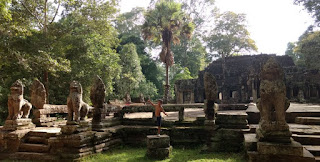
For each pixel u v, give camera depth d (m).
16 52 13.25
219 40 40.66
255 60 30.97
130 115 13.66
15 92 7.67
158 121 7.01
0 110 15.29
